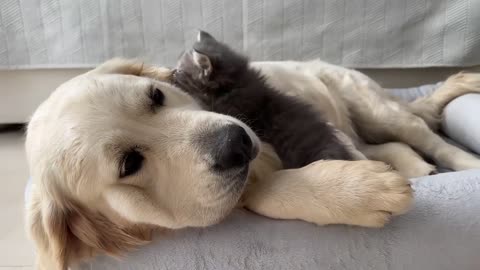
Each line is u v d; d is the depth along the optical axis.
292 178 0.36
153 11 0.84
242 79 0.47
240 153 0.35
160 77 0.48
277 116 0.46
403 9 0.80
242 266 0.36
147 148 0.36
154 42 0.85
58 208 0.37
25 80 0.92
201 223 0.36
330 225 0.35
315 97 0.58
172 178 0.36
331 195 0.34
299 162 0.44
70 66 0.87
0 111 0.95
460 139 0.61
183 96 0.44
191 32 0.84
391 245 0.34
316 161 0.40
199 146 0.35
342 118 0.61
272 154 0.44
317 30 0.83
